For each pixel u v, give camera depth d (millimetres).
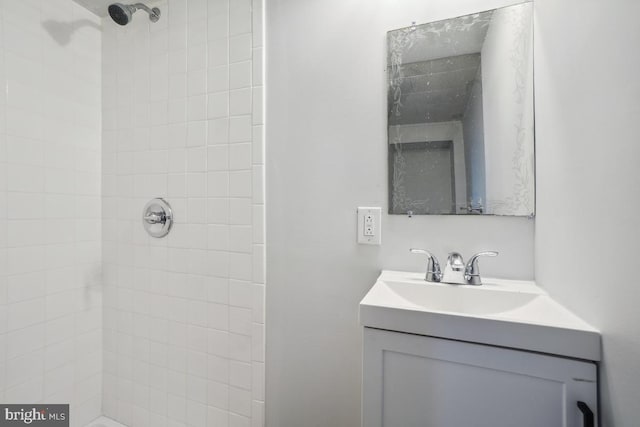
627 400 435
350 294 1028
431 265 876
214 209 1195
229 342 1171
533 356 547
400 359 644
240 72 1146
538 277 812
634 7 414
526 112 850
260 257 1120
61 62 1275
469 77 909
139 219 1345
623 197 446
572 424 519
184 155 1247
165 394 1288
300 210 1084
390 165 981
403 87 971
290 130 1095
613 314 472
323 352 1057
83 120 1359
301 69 1079
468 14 907
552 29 710
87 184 1380
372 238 994
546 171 756
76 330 1332
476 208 899
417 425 627
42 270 1217
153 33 1307
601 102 502
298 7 1081
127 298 1372
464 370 596
